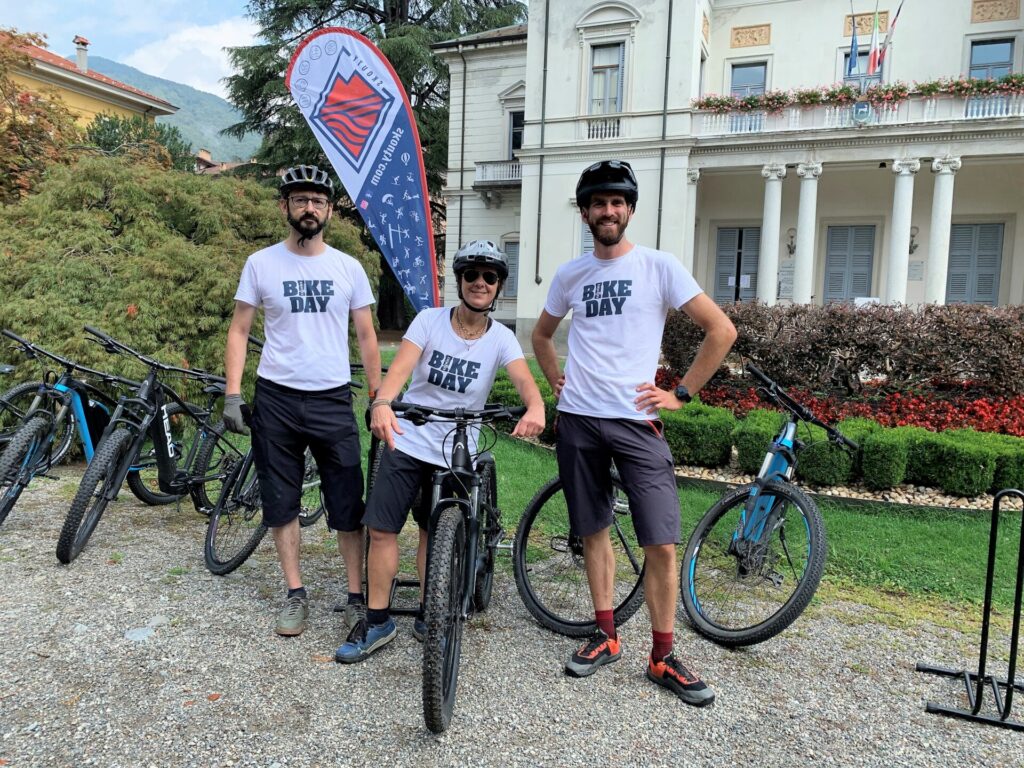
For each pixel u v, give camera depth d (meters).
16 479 4.16
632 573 4.02
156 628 3.18
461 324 3.06
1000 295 17.31
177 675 2.79
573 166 18.03
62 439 4.60
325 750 2.36
